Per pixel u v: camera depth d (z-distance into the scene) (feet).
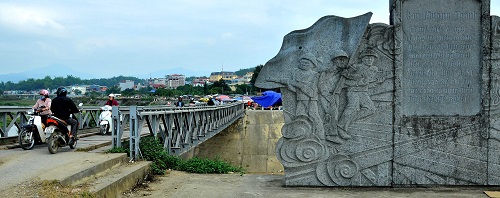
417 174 25.11
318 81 25.34
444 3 24.84
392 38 24.81
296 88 25.46
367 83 25.03
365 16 24.84
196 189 24.82
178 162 31.99
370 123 25.25
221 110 65.57
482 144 24.86
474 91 24.81
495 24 24.58
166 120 34.50
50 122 31.12
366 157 25.32
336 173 25.45
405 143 25.05
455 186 25.11
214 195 23.49
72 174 21.83
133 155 30.04
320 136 25.48
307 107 25.45
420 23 24.85
